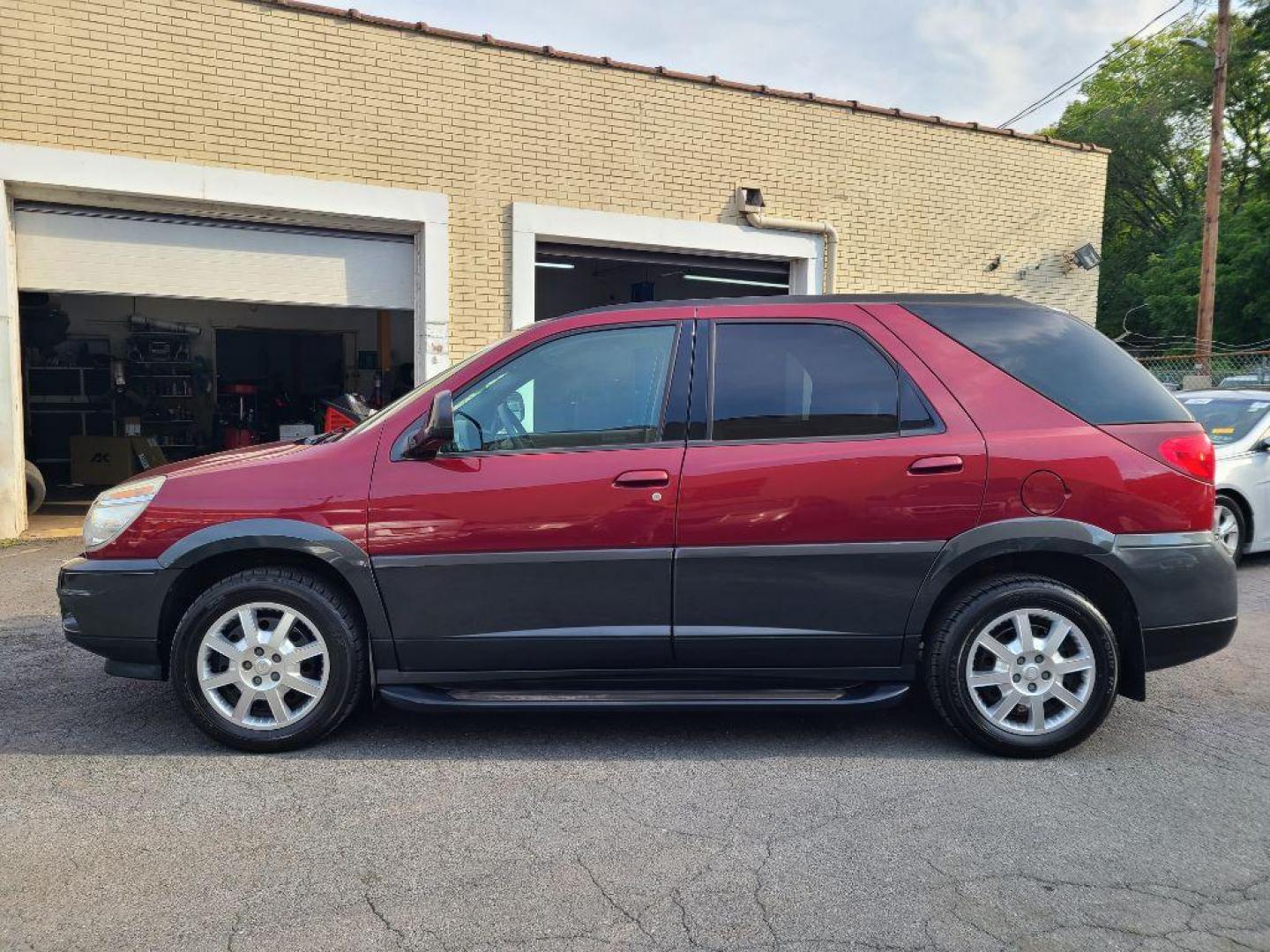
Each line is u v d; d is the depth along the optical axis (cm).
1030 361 388
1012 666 377
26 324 1391
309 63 924
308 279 977
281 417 1619
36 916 264
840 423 379
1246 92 3491
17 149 827
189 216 922
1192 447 380
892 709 446
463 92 990
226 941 253
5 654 521
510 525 371
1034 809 335
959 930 259
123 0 853
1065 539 369
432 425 359
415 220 980
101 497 398
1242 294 2948
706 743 399
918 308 397
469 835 314
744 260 1192
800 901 274
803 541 372
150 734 405
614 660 380
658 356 389
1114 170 3912
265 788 351
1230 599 383
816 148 1178
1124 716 434
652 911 268
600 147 1059
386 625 376
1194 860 298
